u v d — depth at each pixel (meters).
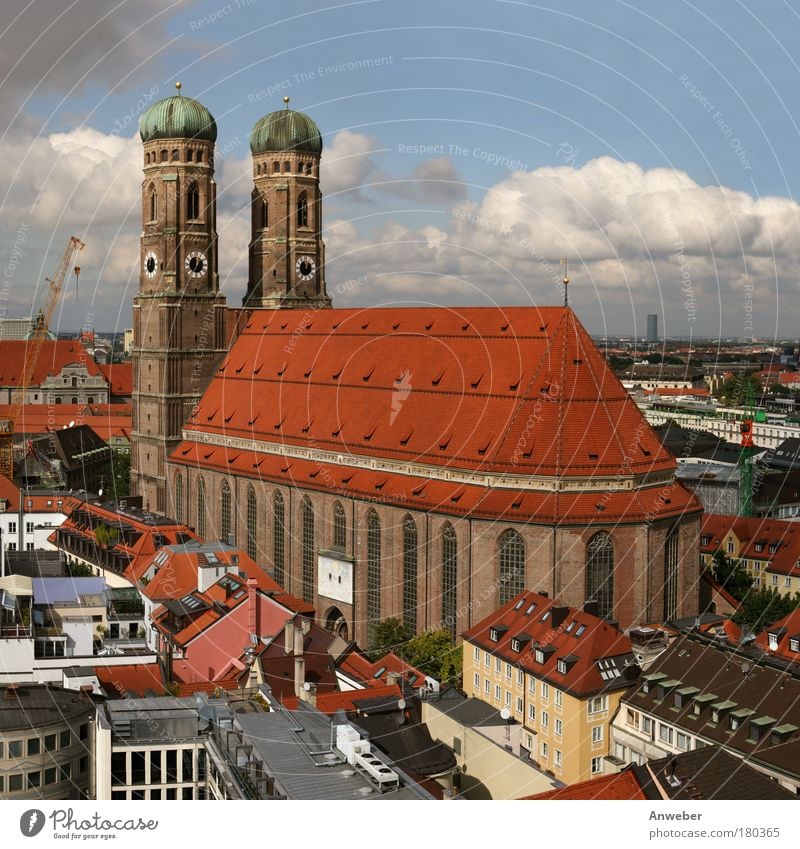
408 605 144.12
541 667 106.75
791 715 90.25
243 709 80.69
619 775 70.62
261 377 183.88
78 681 97.31
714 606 150.25
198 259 195.50
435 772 82.44
